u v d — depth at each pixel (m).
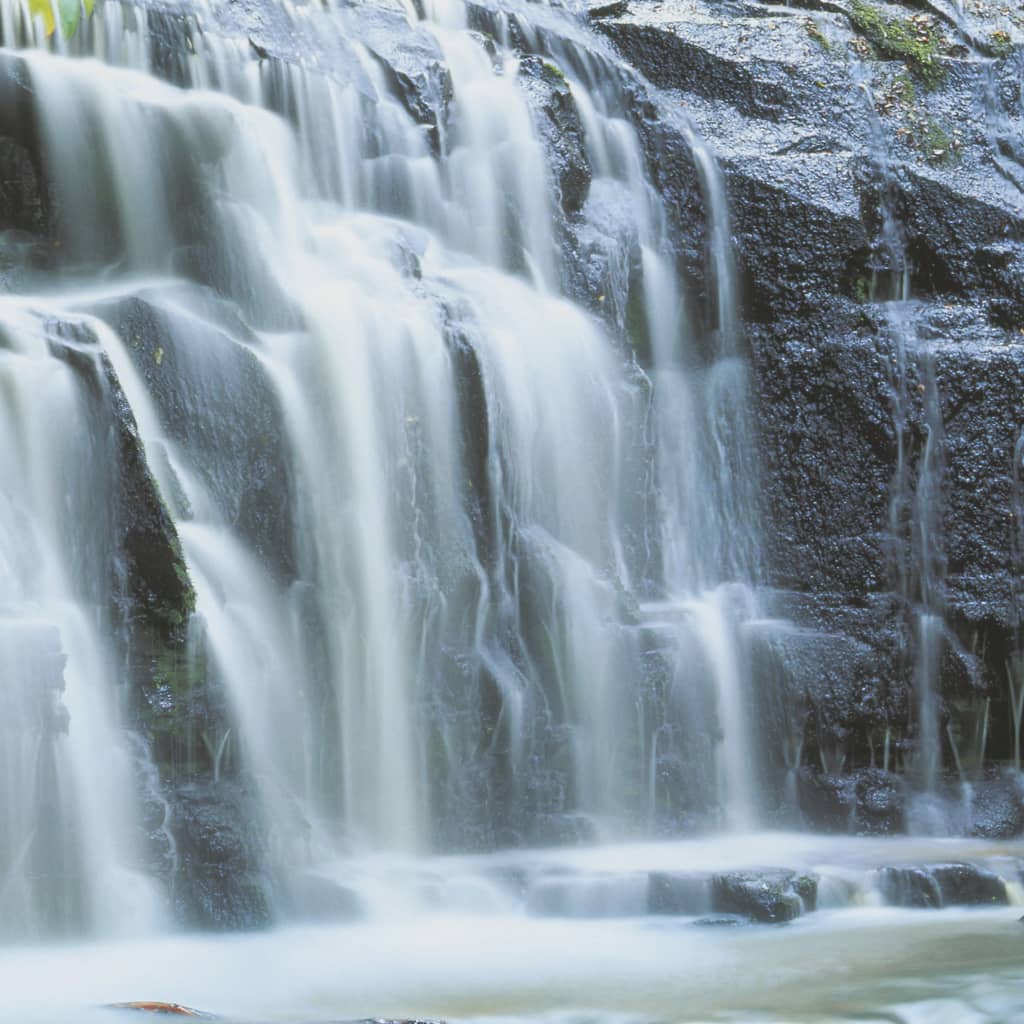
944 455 17.91
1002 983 10.21
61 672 11.21
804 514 17.86
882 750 16.91
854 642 17.12
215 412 13.34
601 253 17.69
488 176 17.42
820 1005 9.67
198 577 12.82
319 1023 9.03
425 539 14.45
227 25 16.36
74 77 14.54
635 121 19.17
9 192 14.37
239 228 15.10
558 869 12.87
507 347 15.43
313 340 14.15
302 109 16.44
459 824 14.08
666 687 15.47
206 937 11.70
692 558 17.67
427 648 14.27
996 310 19.16
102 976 10.35
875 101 20.69
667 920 12.28
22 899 11.14
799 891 12.51
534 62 18.34
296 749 13.26
